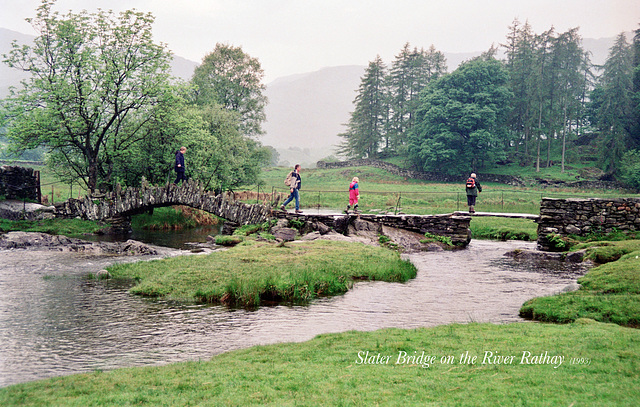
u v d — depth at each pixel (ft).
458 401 16.72
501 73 263.70
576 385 17.99
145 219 103.91
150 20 93.81
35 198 94.68
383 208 143.74
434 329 29.50
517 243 85.56
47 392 19.20
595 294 38.01
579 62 277.85
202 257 57.36
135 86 94.48
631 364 20.36
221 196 87.51
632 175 219.61
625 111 246.06
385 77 340.18
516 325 30.14
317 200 164.14
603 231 71.26
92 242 74.54
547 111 275.18
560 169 254.47
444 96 265.54
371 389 18.51
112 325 32.60
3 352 26.76
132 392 18.99
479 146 260.83
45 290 42.80
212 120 126.11
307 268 50.49
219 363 23.31
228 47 191.52
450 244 79.36
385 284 47.75
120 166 102.94
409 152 284.20
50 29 87.92
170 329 31.81
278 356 24.20
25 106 86.38
